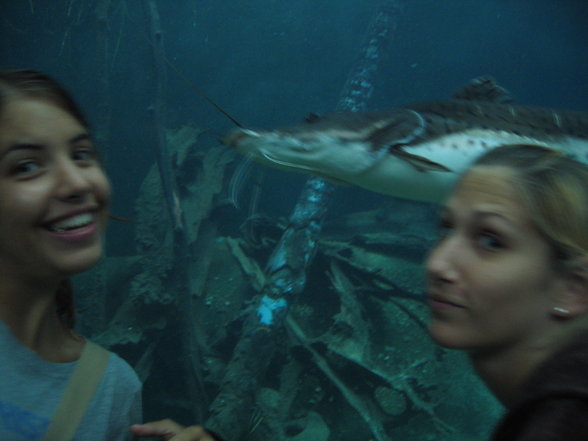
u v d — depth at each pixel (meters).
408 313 8.17
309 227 8.23
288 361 8.11
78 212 1.02
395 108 2.97
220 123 20.16
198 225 9.87
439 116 3.00
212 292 9.51
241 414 6.74
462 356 7.73
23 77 1.01
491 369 0.89
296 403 7.71
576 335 0.74
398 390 7.21
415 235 9.25
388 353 7.85
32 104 0.97
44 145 0.97
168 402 8.42
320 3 19.88
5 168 0.96
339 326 7.81
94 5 15.55
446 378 7.54
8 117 0.95
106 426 1.17
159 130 8.84
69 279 1.29
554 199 0.81
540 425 0.61
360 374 7.46
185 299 8.12
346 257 8.87
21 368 1.04
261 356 7.19
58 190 0.98
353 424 7.43
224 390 6.88
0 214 0.98
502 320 0.84
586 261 0.80
